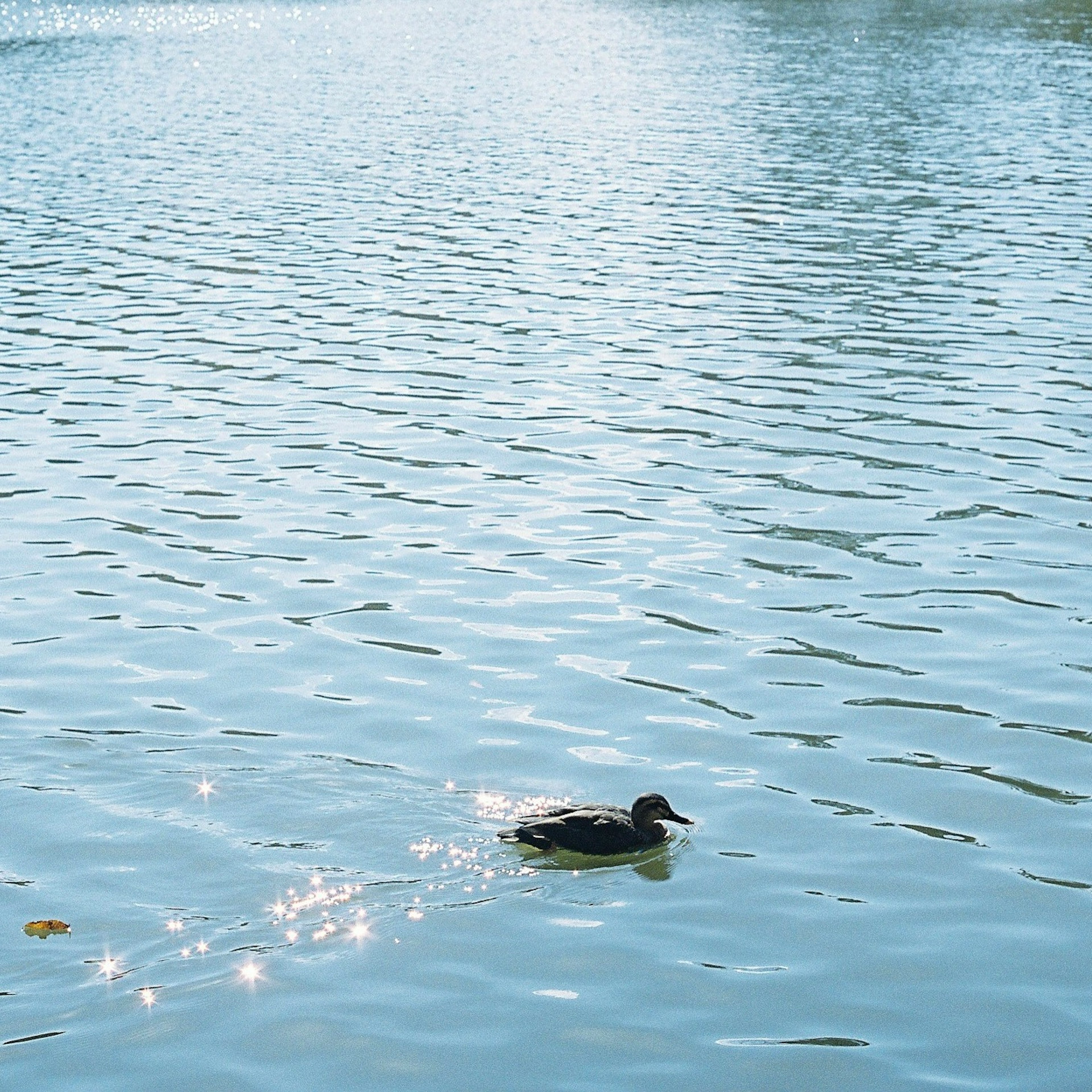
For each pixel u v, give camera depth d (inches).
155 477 919.0
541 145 2265.0
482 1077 412.2
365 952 463.5
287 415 1045.2
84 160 2151.8
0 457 956.0
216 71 3260.3
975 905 496.4
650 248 1585.9
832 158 2126.0
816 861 522.6
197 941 465.4
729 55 3412.9
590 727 616.4
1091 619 716.7
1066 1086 409.1
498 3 5004.9
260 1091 405.4
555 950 468.1
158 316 1320.1
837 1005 444.1
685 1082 410.3
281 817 538.6
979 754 596.7
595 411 1050.7
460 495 889.5
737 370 1148.5
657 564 784.9
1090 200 1812.3
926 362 1166.3
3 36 3983.8
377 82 3061.0
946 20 4114.2
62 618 722.2
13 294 1400.1
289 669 667.4
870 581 763.4
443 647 690.2
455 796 557.0
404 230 1683.1
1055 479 908.0
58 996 440.1
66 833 523.8
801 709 633.0
